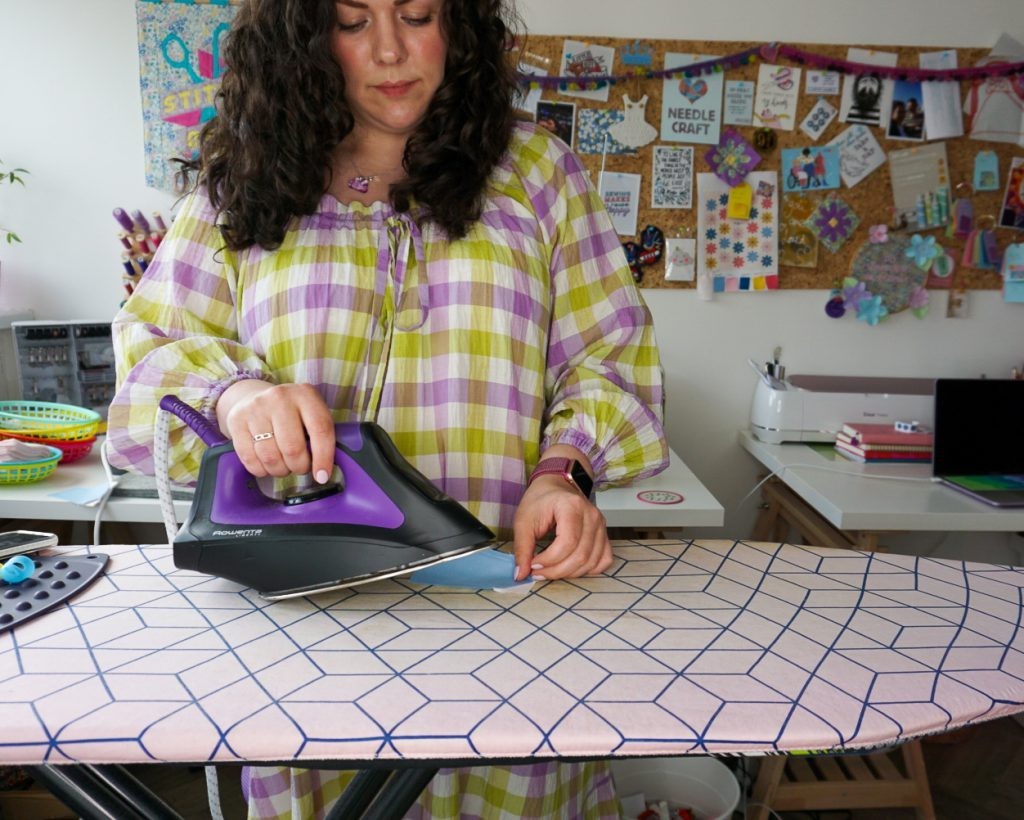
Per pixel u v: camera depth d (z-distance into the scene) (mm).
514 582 659
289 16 668
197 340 713
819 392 1961
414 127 742
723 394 2135
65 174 1972
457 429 753
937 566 703
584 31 1952
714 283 2062
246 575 612
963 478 1684
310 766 469
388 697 488
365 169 777
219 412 677
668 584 665
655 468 795
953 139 2033
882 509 1521
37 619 590
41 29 1908
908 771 1556
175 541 625
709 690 499
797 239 2053
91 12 1902
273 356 745
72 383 1858
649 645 558
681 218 2035
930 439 1823
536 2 1931
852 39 1980
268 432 603
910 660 540
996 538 2219
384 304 741
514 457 773
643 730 457
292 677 512
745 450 2162
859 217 2053
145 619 591
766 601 633
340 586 601
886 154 2025
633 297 841
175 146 1956
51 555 711
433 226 750
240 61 711
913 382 2047
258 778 755
